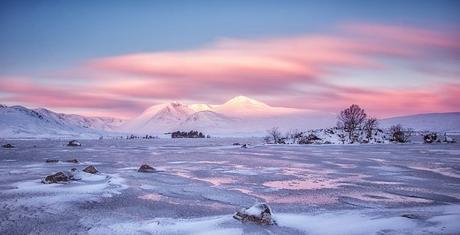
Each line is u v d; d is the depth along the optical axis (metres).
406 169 31.52
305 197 19.53
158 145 88.94
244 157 45.78
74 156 48.00
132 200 18.45
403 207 16.98
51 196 18.97
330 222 13.84
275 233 12.64
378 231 12.18
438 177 26.73
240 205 17.66
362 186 22.95
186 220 14.60
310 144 82.12
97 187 21.67
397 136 86.38
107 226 13.77
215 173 29.27
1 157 45.78
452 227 11.95
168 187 22.38
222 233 12.66
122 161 40.25
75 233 12.95
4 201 17.78
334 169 32.03
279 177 27.06
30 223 14.19
